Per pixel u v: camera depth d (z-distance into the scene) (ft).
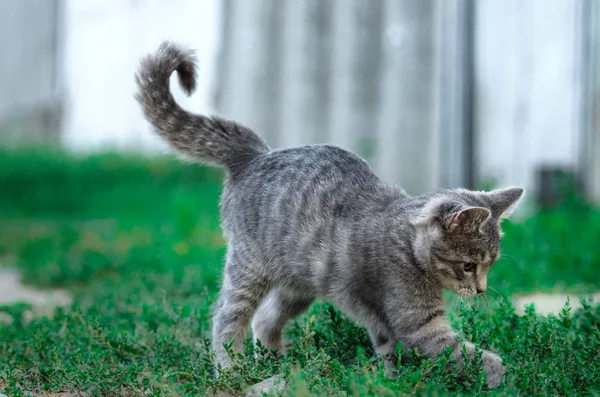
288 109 45.93
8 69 64.49
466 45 38.88
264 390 13.44
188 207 36.22
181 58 18.20
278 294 17.42
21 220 48.60
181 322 18.53
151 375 14.65
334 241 15.52
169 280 25.88
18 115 63.67
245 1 46.91
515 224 32.50
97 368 15.17
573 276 26.16
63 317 19.52
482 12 39.75
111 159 54.85
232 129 17.94
